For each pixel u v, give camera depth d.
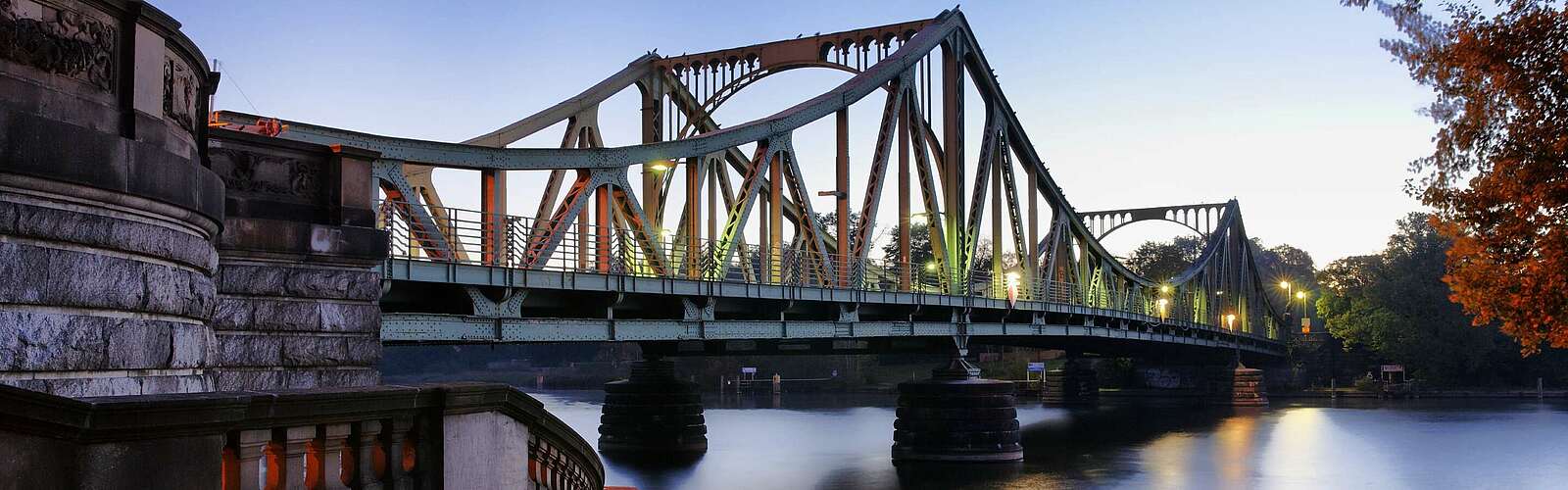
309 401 10.58
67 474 8.56
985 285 70.00
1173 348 120.31
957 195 64.38
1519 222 20.36
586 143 55.62
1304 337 162.12
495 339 31.61
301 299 21.95
